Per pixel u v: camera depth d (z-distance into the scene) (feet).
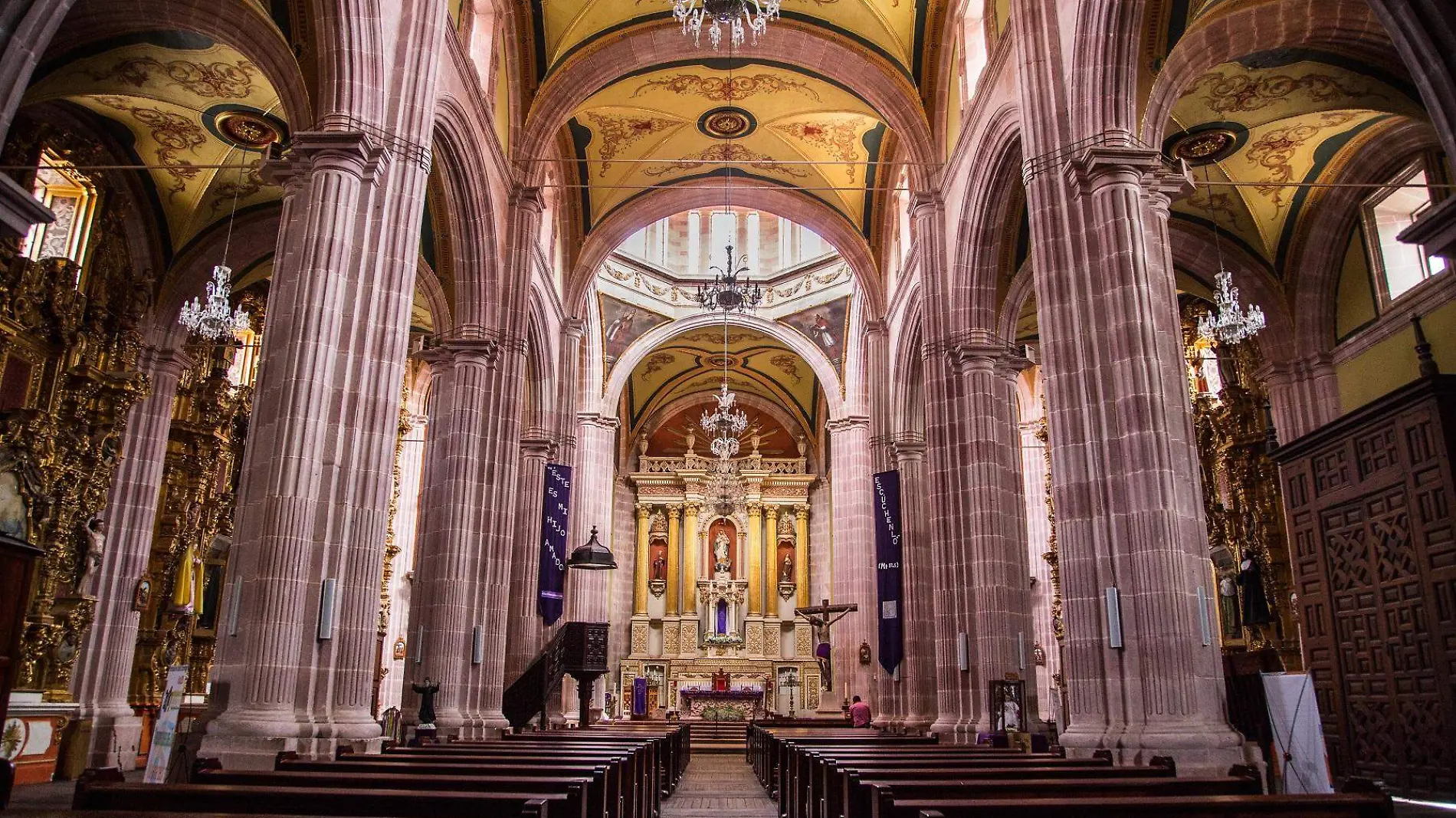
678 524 125.70
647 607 122.11
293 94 39.27
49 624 45.83
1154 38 38.68
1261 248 60.49
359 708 34.30
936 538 55.93
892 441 78.79
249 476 34.04
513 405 58.23
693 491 125.08
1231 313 51.26
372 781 21.16
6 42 19.27
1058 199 39.42
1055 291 38.32
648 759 35.50
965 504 54.65
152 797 18.31
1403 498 33.60
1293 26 41.65
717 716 113.60
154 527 58.34
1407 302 52.90
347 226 36.19
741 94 69.72
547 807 17.61
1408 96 47.01
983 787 21.52
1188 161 55.31
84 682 49.78
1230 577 61.41
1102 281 36.70
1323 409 58.59
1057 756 33.99
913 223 68.44
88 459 48.70
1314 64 47.03
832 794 27.58
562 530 70.64
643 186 79.97
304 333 34.47
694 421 129.80
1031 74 41.11
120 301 52.01
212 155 52.85
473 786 21.01
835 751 33.45
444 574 52.16
